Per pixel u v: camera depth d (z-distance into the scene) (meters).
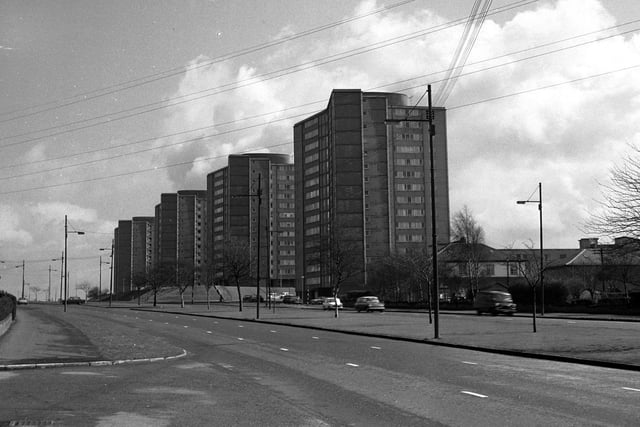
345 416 10.38
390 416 10.35
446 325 38.66
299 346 25.73
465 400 11.91
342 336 32.00
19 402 11.86
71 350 22.58
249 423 9.84
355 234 125.94
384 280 89.12
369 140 129.12
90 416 10.46
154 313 67.12
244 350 24.05
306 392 13.12
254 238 167.00
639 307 52.94
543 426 9.46
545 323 40.44
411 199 129.25
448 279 83.81
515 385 13.98
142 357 20.30
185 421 10.03
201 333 34.75
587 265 82.06
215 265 118.94
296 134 148.88
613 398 12.09
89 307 93.25
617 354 19.86
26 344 24.69
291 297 114.50
